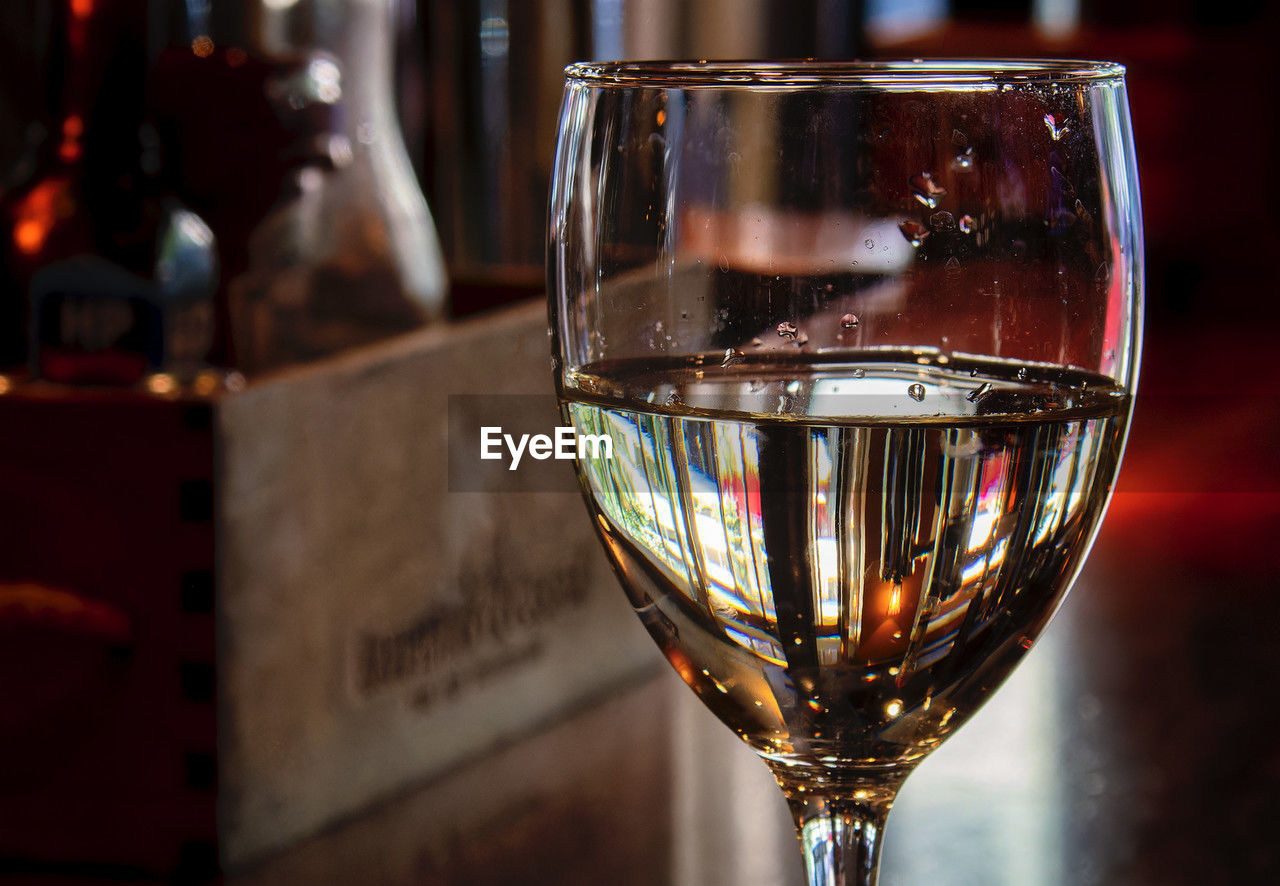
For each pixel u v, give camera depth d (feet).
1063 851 1.60
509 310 1.76
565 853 1.58
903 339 1.23
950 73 1.23
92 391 1.57
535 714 1.80
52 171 1.70
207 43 1.75
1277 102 6.94
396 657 1.66
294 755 1.59
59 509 1.55
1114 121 1.24
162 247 1.67
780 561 1.18
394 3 2.52
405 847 1.59
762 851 1.58
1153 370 4.91
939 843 1.62
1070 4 7.89
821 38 4.14
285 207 1.73
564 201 1.27
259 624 1.56
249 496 1.55
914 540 1.18
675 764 1.74
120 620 1.55
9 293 1.68
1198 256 6.84
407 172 1.87
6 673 1.57
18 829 1.58
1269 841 1.61
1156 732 1.80
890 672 1.19
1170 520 2.72
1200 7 7.21
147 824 1.56
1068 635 2.10
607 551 1.25
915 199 1.22
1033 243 1.21
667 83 1.23
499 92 2.66
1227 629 2.11
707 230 1.23
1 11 2.22
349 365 1.61
